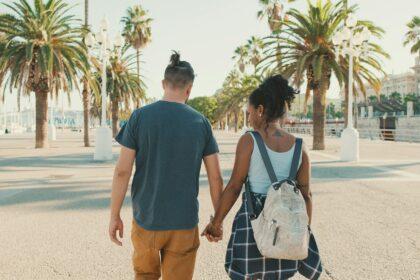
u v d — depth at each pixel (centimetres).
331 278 405
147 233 239
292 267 233
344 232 576
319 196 864
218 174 254
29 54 2156
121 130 246
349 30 1736
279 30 2266
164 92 251
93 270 428
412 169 1362
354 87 2384
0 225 615
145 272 252
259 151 237
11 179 1130
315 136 2398
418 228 598
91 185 1015
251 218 234
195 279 405
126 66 4028
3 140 4053
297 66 2097
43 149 2536
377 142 3594
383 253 482
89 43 1784
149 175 238
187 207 239
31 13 2353
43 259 461
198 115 248
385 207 750
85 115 2884
